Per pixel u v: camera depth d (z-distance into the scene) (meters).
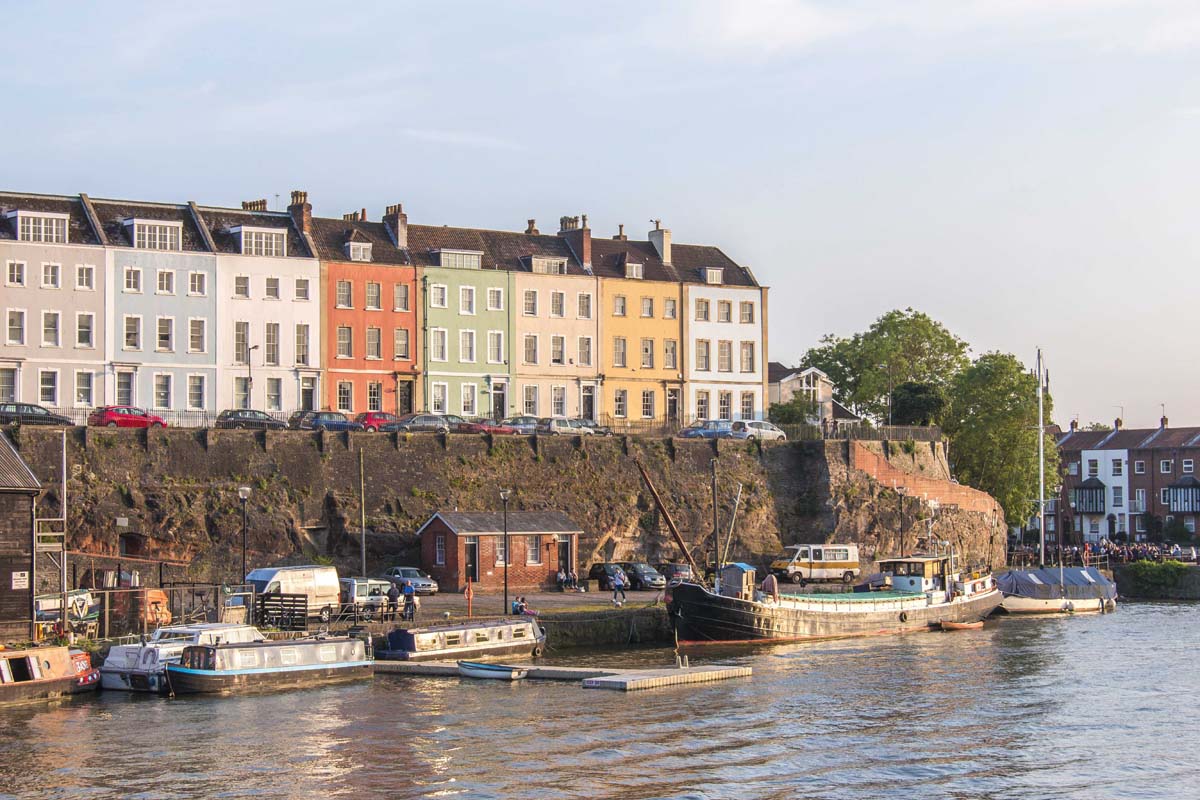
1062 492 157.25
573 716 52.72
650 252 114.31
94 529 77.31
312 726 50.81
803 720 52.66
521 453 92.25
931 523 104.88
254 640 60.06
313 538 84.19
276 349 95.00
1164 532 149.50
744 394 114.44
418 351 100.38
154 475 80.25
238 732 49.81
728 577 75.56
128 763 45.69
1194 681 62.12
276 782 43.69
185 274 92.19
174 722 51.47
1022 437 126.50
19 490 58.59
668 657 67.81
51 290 87.88
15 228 87.38
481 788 43.06
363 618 68.25
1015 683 61.22
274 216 98.69
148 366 90.81
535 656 67.81
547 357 105.94
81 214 91.50
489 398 103.31
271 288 95.06
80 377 88.69
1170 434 153.75
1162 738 50.41
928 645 74.25
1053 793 43.38
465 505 88.69
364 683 59.56
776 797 42.53
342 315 97.56
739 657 68.44
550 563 85.25
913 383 128.75
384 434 87.56
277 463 83.94
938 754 47.78
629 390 109.25
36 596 63.00
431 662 63.44
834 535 100.00
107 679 57.78
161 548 79.06
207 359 92.62
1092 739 50.22
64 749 47.41
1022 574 95.50
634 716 52.88
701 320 112.62
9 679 54.72
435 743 48.34
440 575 82.62
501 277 104.19
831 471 101.75
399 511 86.38
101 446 79.12
